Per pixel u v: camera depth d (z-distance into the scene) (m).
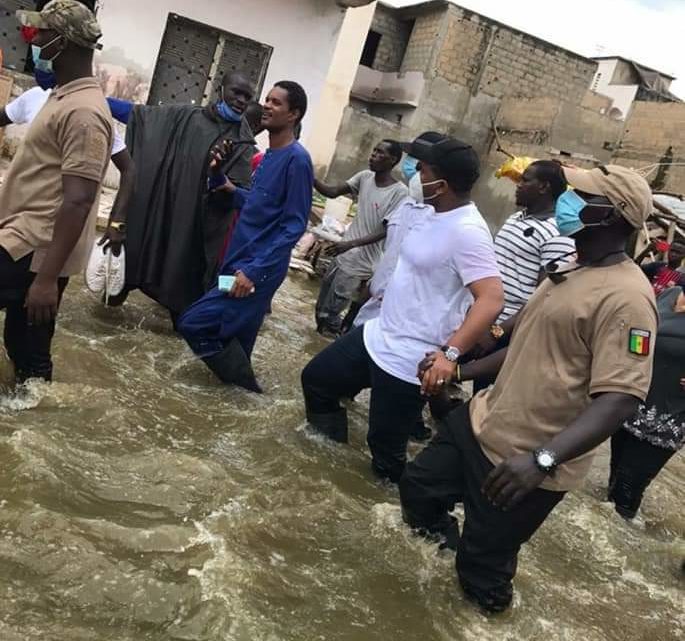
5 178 3.36
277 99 4.43
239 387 4.67
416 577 3.14
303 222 4.50
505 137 21.75
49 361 3.77
